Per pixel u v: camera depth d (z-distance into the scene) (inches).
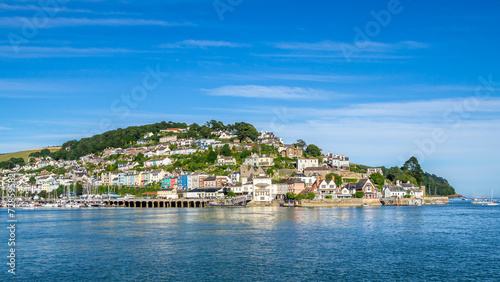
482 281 3203.7
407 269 3523.6
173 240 4867.1
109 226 6338.6
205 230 5708.7
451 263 3713.1
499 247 4426.7
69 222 7076.8
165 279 3267.7
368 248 4350.4
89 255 4072.3
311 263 3715.6
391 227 6003.9
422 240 4845.0
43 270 3538.4
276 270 3494.1
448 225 6314.0
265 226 6117.1
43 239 5024.6
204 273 3412.9
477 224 6486.2
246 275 3356.3
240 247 4411.9
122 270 3511.3
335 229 5757.9
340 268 3550.7
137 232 5575.8
